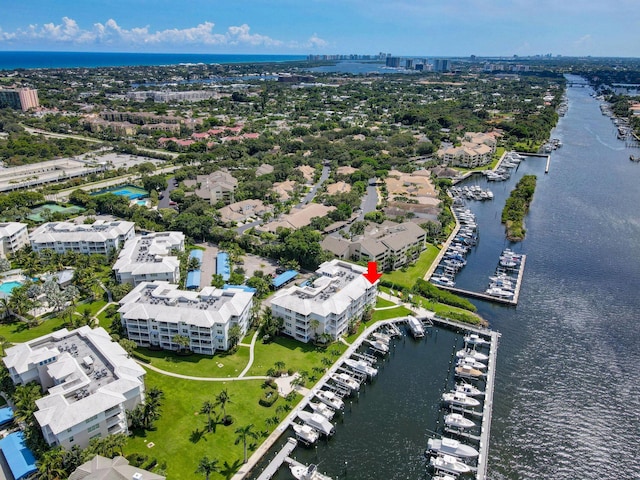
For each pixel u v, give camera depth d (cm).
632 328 18375
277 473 11944
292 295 17238
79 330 14962
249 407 13675
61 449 11075
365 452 12719
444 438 12750
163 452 12050
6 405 13550
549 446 13050
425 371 15962
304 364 15688
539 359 16562
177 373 15038
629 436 13450
